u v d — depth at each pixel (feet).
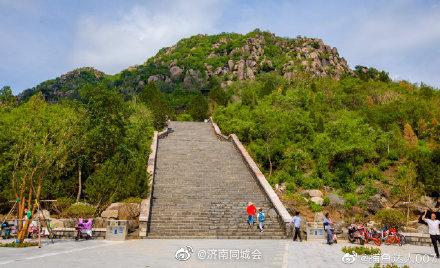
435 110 165.27
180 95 292.40
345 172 101.91
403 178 100.12
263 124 121.39
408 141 133.49
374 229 64.34
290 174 101.55
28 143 67.92
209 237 62.90
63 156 73.05
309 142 117.80
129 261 35.68
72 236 60.23
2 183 78.28
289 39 424.05
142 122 112.98
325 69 340.18
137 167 75.41
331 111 160.04
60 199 75.97
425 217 51.06
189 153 106.42
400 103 167.22
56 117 82.69
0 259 34.83
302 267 34.53
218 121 150.82
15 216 72.18
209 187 83.46
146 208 67.31
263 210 74.13
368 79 254.68
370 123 142.41
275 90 191.01
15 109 117.80
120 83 362.94
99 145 89.45
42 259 35.42
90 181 79.20
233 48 392.27
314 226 66.59
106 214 66.39
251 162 97.45
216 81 317.22
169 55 426.10
